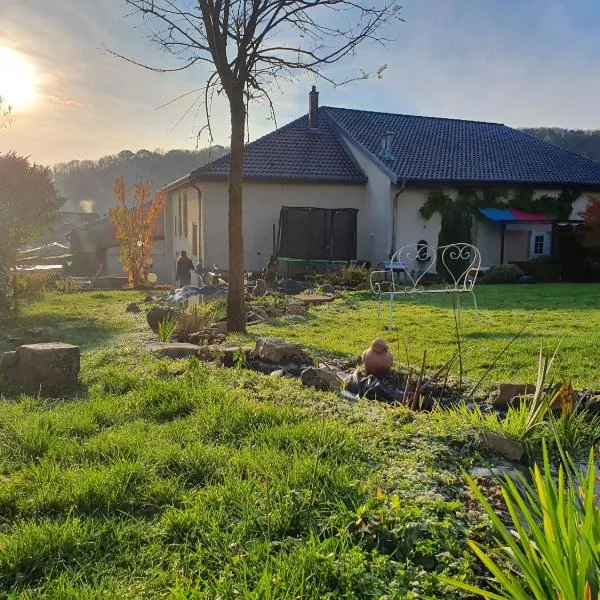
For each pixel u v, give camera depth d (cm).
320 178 2323
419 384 489
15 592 223
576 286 1898
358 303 1354
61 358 528
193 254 2533
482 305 1298
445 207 2278
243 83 866
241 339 815
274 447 361
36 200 1385
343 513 270
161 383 495
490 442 374
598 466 363
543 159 2636
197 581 228
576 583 168
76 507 287
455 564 235
